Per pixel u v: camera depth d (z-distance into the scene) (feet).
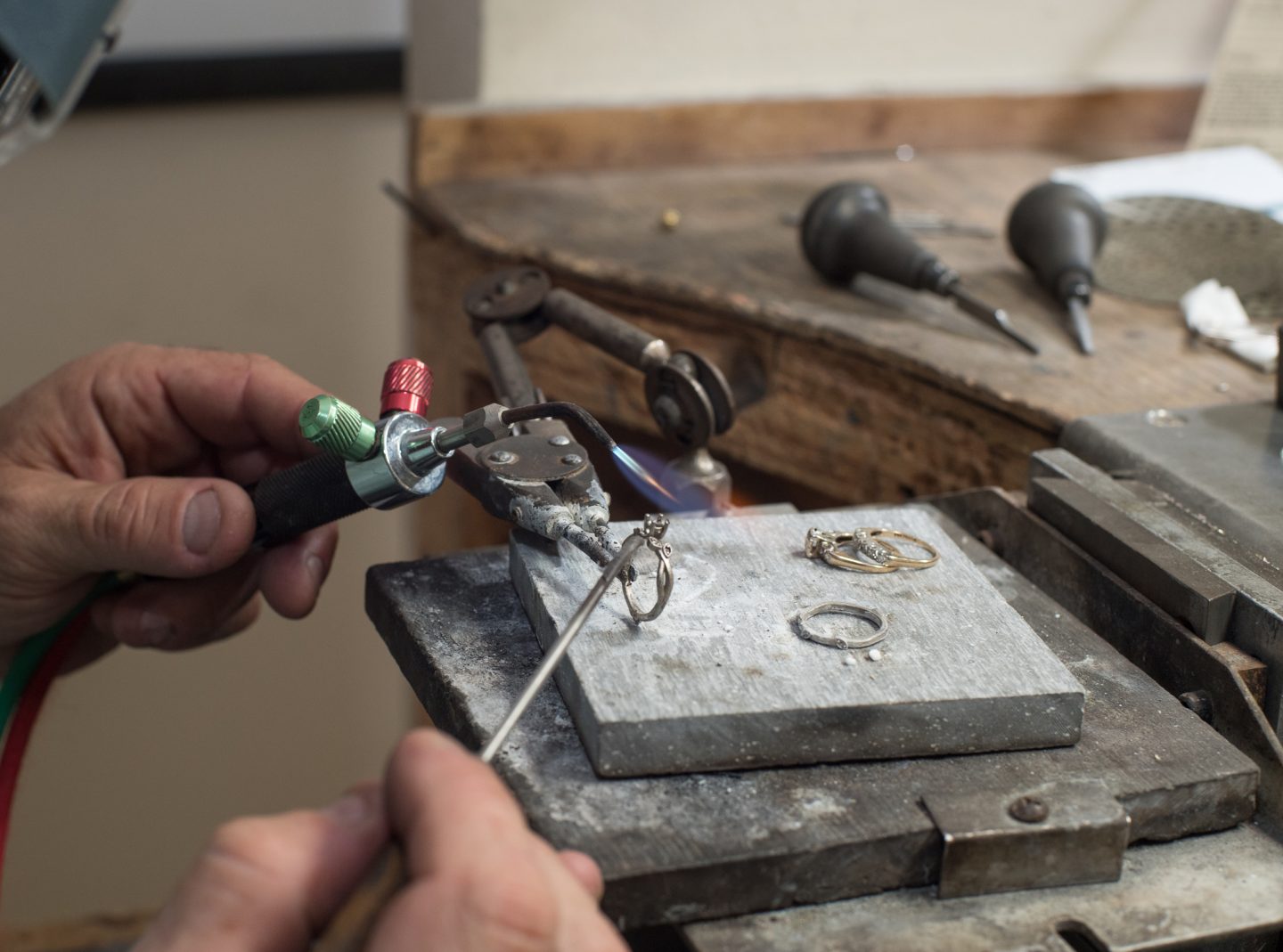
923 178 3.28
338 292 4.03
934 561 1.82
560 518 1.77
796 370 2.51
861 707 1.62
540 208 2.91
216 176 3.77
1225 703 1.74
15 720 2.18
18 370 3.80
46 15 1.73
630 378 2.58
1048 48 3.57
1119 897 1.59
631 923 1.54
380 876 1.46
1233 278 2.62
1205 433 2.10
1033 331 2.47
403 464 1.80
